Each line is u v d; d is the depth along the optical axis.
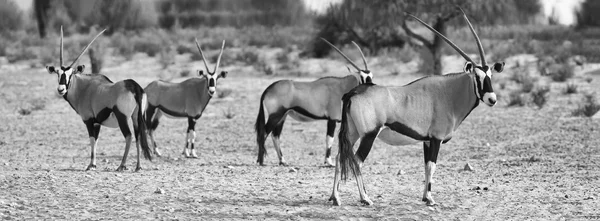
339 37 125.38
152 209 30.36
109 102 41.94
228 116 71.56
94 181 37.25
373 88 30.61
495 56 114.62
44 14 166.00
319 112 46.38
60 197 32.66
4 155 50.66
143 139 42.28
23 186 35.28
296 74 104.31
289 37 150.38
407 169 44.09
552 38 146.25
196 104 51.09
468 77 31.22
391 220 29.00
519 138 57.56
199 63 117.94
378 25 115.94
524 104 75.75
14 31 186.25
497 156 49.69
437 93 31.12
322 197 33.75
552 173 41.38
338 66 111.12
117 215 29.11
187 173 41.59
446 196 34.16
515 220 29.03
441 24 103.06
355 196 34.06
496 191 35.44
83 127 66.69
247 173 41.97
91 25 182.25
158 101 51.75
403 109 30.56
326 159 46.44
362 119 30.09
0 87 92.31
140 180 38.06
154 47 132.25
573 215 29.89
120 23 184.75
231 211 30.25
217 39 150.50
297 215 29.75
